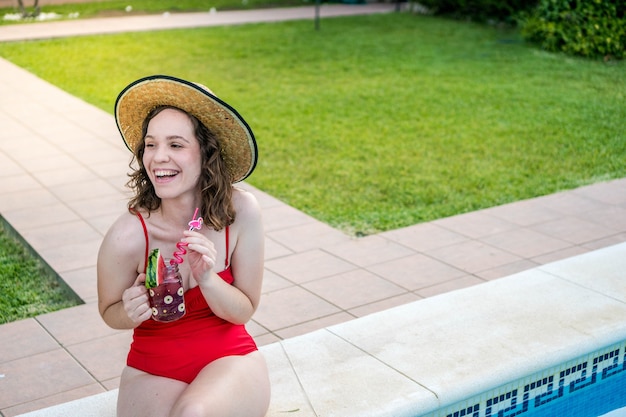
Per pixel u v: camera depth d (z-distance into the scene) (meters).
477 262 5.73
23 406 3.99
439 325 4.13
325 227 6.42
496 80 11.89
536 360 3.80
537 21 14.38
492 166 8.02
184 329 2.98
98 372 4.32
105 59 13.77
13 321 4.96
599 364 4.11
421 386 3.55
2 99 11.02
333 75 12.47
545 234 6.25
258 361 3.05
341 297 5.19
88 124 9.71
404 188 7.39
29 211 6.76
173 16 18.61
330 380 3.61
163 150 2.88
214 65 13.25
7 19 18.23
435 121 9.76
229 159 3.10
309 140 9.02
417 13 18.44
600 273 4.77
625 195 7.14
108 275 3.00
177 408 2.72
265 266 5.67
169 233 3.02
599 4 13.22
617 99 10.70
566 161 8.17
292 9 19.59
